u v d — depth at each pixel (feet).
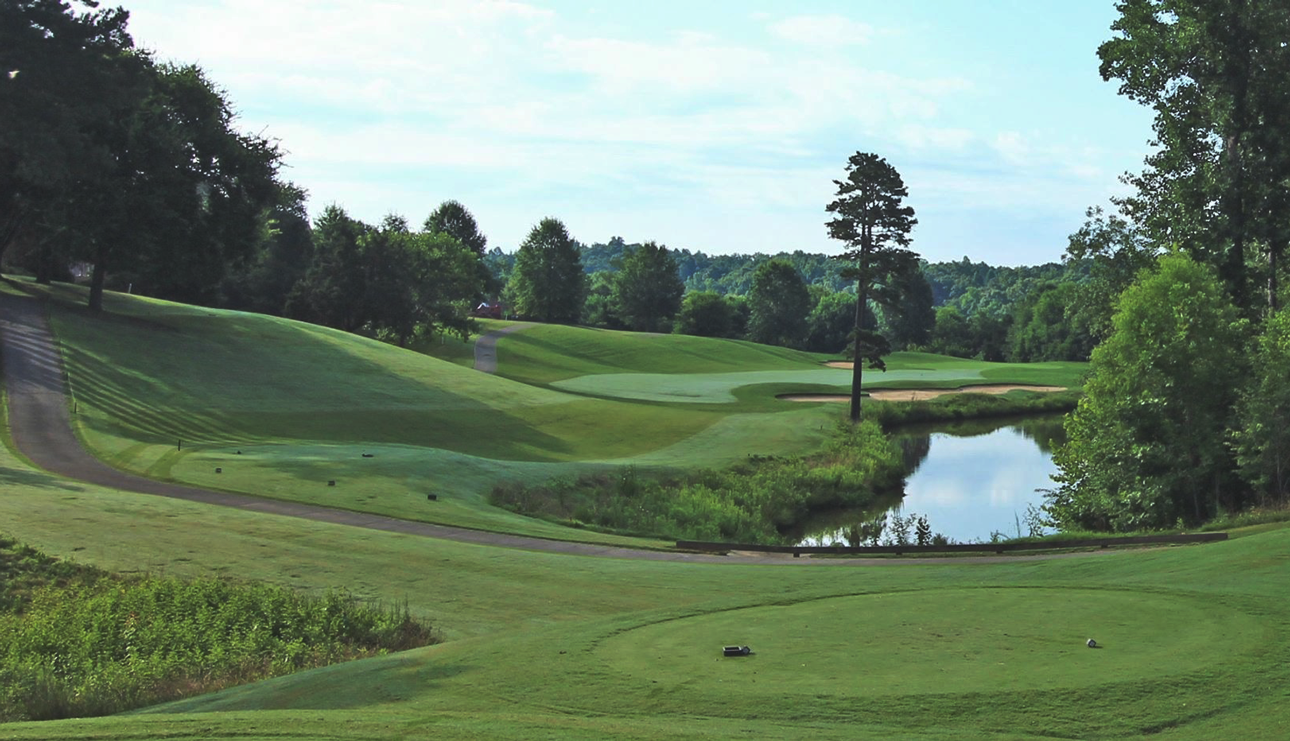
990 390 318.65
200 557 75.72
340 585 69.51
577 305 538.88
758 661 36.42
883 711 29.71
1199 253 132.98
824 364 412.98
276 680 40.91
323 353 230.48
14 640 55.88
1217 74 127.65
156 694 46.44
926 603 47.03
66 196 193.26
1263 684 30.45
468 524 96.02
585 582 71.00
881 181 232.12
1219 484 116.57
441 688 35.22
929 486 167.02
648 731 28.19
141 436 141.90
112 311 228.63
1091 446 125.18
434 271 356.38
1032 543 85.66
